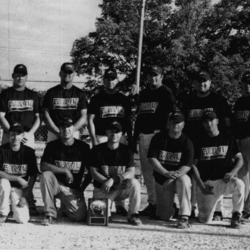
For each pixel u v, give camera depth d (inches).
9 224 217.2
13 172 228.5
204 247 182.4
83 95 257.6
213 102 242.1
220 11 1101.1
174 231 211.2
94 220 219.9
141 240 191.8
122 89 1018.1
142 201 296.4
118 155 226.2
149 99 250.8
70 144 228.4
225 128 241.9
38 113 261.4
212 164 229.6
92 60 1000.2
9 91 255.6
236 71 993.5
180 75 946.1
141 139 252.2
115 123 224.4
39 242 184.7
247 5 1152.8
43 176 221.1
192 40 971.3
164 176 229.1
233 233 209.6
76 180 229.3
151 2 1042.1
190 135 243.1
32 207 239.5
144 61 979.3
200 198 229.9
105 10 1053.8
